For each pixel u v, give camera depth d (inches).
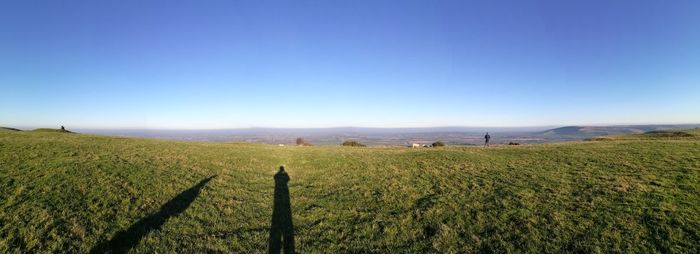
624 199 463.8
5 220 371.9
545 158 856.9
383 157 999.0
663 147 903.1
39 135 1139.9
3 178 505.0
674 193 474.9
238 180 663.1
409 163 871.1
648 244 339.0
